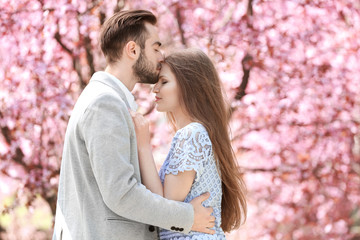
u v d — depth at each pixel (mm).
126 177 2355
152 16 2771
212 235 2652
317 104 5641
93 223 2449
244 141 5637
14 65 5555
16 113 5559
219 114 2834
